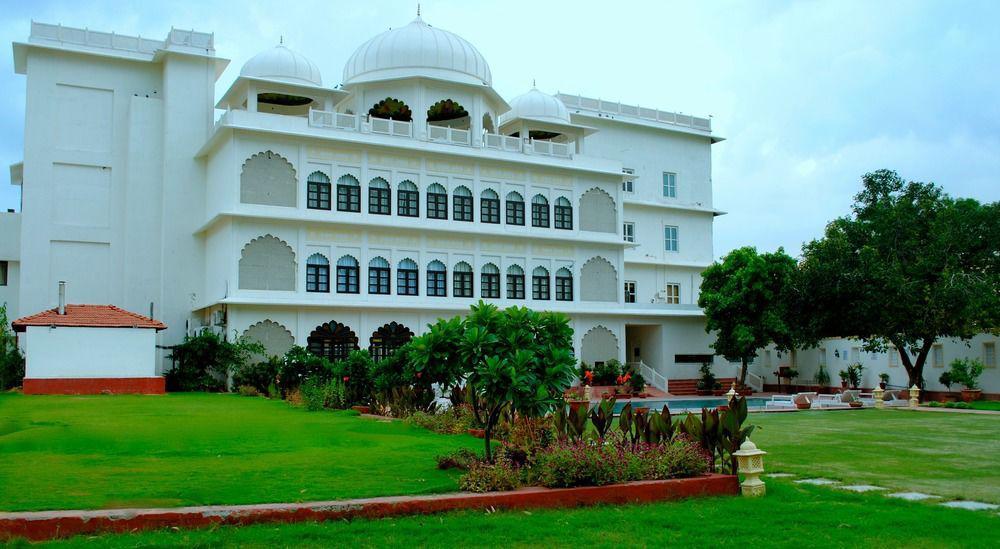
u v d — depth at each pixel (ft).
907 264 122.72
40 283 121.39
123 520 27.35
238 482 35.40
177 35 127.34
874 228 129.08
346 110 139.54
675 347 151.43
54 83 124.47
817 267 124.67
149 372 103.60
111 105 128.06
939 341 129.59
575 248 141.28
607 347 143.64
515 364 37.86
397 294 124.47
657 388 143.13
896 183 133.59
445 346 40.14
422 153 126.93
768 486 37.99
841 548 26.94
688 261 168.25
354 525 28.68
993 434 66.69
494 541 27.14
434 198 128.16
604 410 42.39
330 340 119.75
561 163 138.62
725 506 33.55
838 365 148.05
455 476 37.65
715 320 141.18
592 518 30.73
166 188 125.59
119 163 127.44
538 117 142.82
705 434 38.70
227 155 116.26
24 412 70.59
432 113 139.64
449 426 59.77
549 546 26.66
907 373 127.85
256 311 115.03
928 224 126.21
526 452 37.86
